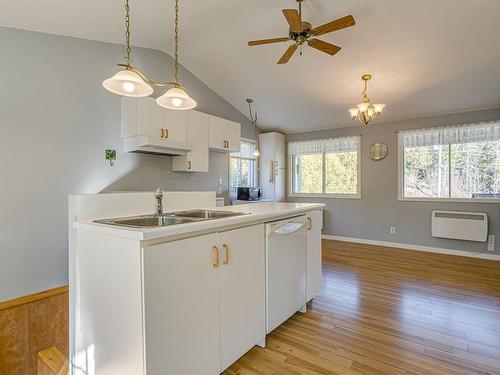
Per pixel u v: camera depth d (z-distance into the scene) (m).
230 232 1.62
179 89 1.83
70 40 3.07
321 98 4.63
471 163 4.38
